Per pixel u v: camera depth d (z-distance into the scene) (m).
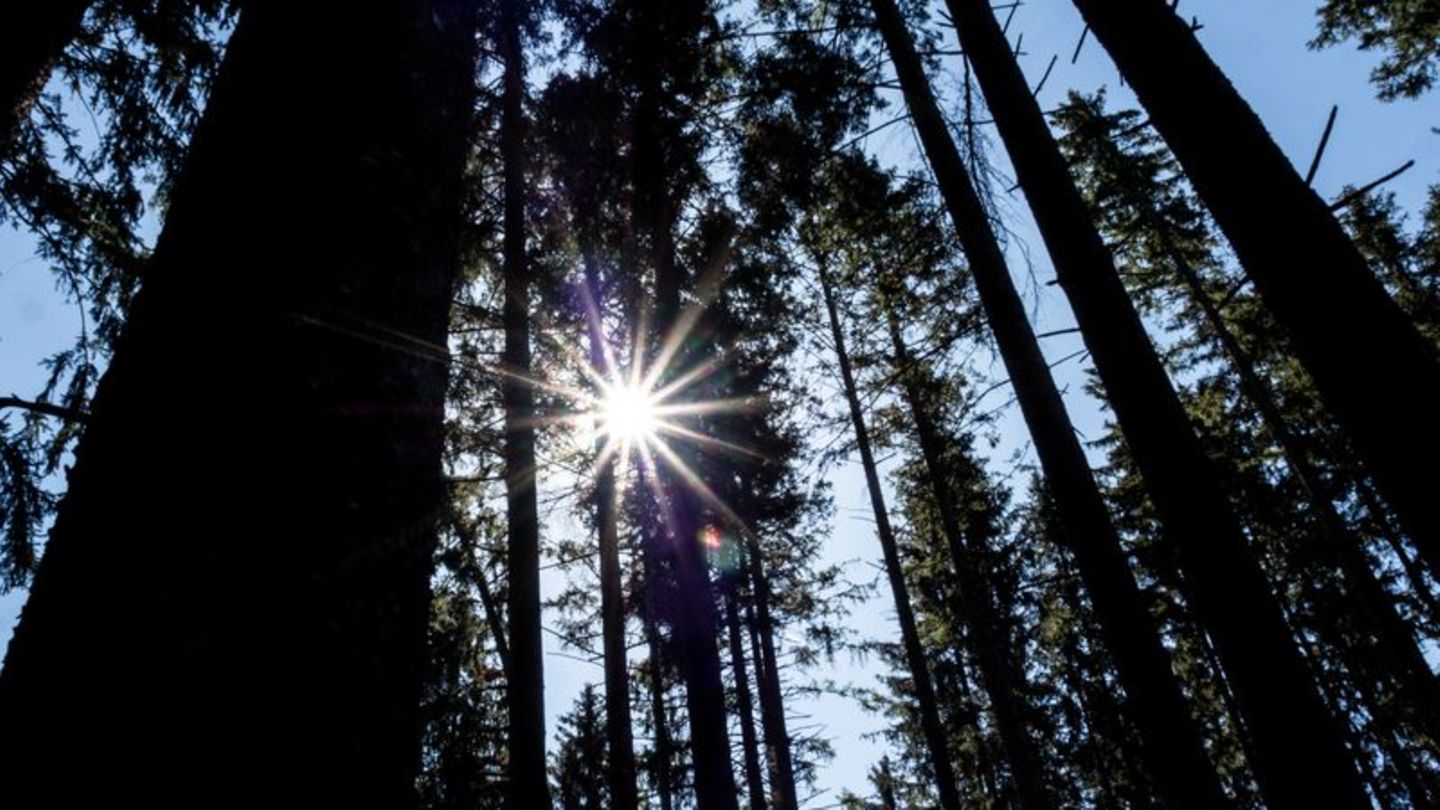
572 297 8.83
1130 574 5.20
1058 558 18.48
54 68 5.21
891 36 7.57
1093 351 5.37
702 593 8.66
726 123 9.01
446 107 2.18
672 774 15.05
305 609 1.28
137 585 1.18
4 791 1.02
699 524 9.16
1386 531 15.76
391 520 1.51
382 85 1.94
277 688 1.19
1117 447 18.11
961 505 15.74
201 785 1.07
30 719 1.09
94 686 1.11
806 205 8.82
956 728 18.88
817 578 16.34
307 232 1.59
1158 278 15.64
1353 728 16.47
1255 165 3.85
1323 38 13.16
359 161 1.76
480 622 10.39
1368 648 15.60
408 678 1.46
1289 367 16.00
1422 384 3.28
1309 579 16.28
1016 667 18.20
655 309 9.13
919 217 7.88
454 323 8.16
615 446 9.55
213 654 1.16
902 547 18.25
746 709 15.95
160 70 6.01
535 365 9.04
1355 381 3.42
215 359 1.41
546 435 9.10
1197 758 4.59
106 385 1.46
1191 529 4.69
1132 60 4.43
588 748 19.69
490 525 9.27
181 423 1.33
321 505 1.38
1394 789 16.91
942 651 20.77
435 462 1.71
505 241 7.59
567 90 7.82
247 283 1.49
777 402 11.85
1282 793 4.07
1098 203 14.29
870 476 14.99
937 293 7.99
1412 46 12.48
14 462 5.00
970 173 7.12
